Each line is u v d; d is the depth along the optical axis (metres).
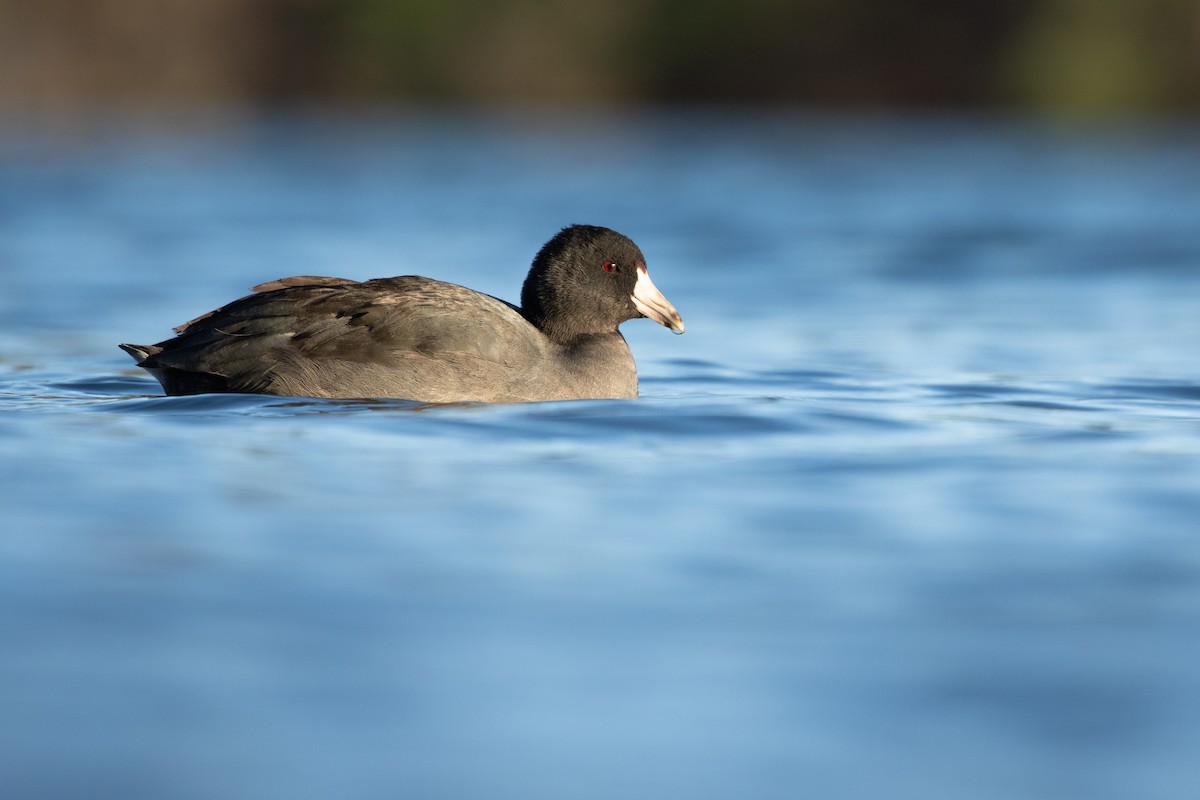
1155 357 18.05
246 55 71.31
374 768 6.14
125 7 68.25
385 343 13.84
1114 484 10.86
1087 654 7.39
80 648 7.29
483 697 6.83
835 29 75.06
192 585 8.25
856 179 44.28
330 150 52.38
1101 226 33.81
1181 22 69.25
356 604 8.00
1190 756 6.31
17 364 16.81
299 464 11.15
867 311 22.55
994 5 73.19
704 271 27.45
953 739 6.47
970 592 8.32
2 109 64.00
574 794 5.96
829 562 8.87
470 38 74.19
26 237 30.64
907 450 12.07
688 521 9.74
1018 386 15.75
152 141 54.00
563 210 36.47
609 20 75.38
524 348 14.19
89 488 10.29
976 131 62.34
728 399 14.52
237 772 6.07
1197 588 8.38
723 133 61.03
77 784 5.92
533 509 9.96
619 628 7.71
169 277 25.16
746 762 6.25
